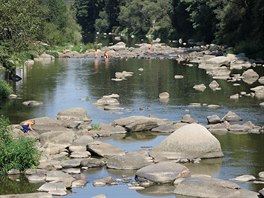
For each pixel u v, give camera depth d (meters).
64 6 118.38
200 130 28.97
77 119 37.62
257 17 84.62
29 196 22.84
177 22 130.25
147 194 23.47
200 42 114.06
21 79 59.88
